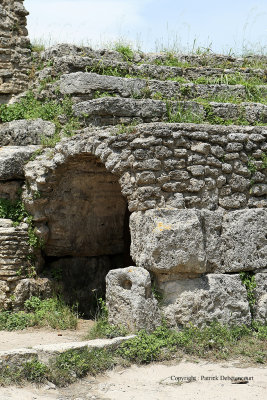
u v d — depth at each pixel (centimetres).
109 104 909
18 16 1112
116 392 620
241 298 825
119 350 703
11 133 1002
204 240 820
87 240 1053
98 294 1079
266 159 878
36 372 624
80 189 980
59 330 871
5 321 888
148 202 801
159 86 1021
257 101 1105
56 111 996
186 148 827
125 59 1130
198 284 801
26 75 1105
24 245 947
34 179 934
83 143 861
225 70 1191
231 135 853
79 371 650
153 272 789
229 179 857
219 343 757
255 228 857
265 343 782
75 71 1027
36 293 953
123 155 817
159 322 771
